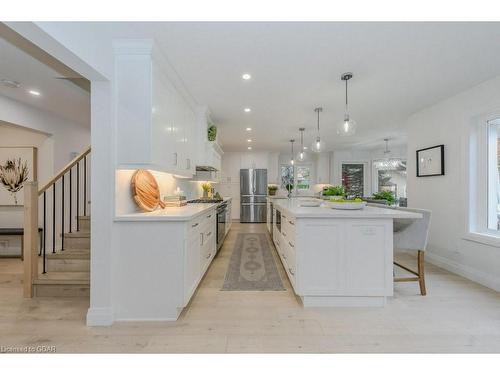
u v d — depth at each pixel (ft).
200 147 12.55
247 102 11.95
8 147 13.51
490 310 7.62
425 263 12.27
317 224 7.86
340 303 7.93
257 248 15.33
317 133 18.35
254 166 26.63
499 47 7.30
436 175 12.05
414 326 6.77
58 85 9.70
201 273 9.42
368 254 7.85
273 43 7.13
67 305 7.91
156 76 7.53
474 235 10.03
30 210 8.46
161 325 6.85
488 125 10.09
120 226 7.15
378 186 26.43
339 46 7.27
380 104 12.24
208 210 10.58
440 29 6.47
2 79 9.18
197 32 6.66
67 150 14.32
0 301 8.18
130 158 7.16
